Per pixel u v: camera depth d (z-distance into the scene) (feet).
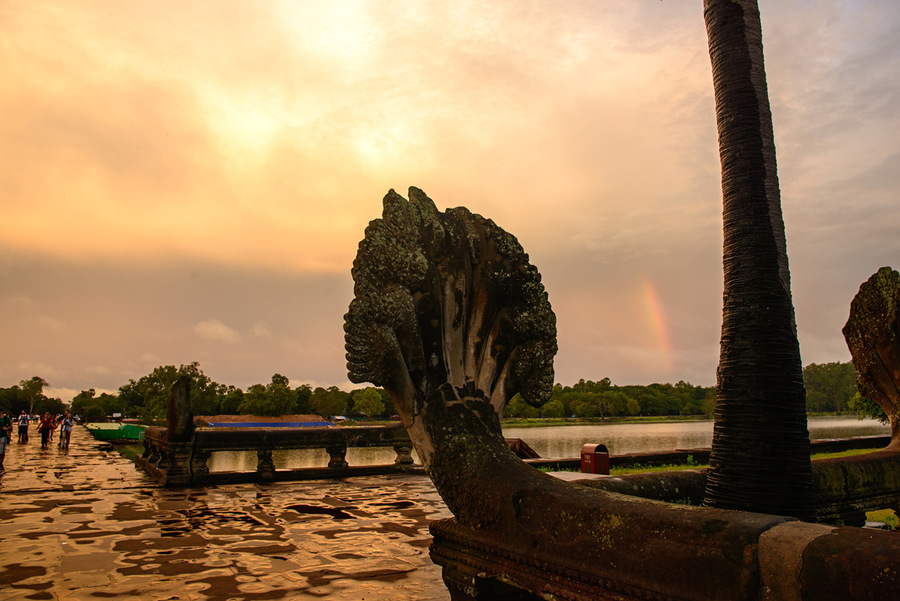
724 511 8.55
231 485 38.55
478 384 14.84
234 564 18.69
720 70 16.47
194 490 36.37
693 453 48.26
